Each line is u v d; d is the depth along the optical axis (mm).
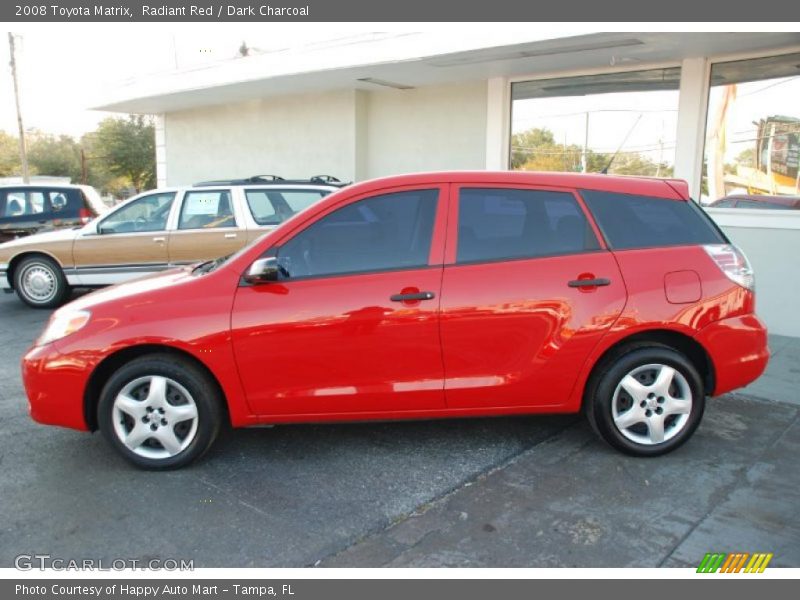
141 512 3486
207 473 3932
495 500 3582
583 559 3035
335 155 11289
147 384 3887
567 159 8945
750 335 3980
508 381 3873
